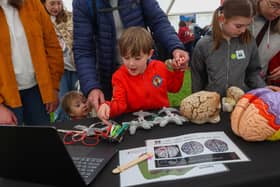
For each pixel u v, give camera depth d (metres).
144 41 1.16
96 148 0.96
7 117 1.41
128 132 1.05
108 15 1.34
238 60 1.46
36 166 0.78
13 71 1.43
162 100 1.32
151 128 1.07
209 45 1.49
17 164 0.80
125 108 1.25
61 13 2.32
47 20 1.59
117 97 1.23
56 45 1.66
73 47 1.41
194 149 0.88
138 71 1.23
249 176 0.74
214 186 0.72
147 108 1.30
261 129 0.88
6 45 1.39
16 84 1.45
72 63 2.36
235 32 1.34
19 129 0.71
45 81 1.54
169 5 4.42
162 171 0.79
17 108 1.52
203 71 1.58
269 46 1.55
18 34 1.43
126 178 0.78
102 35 1.37
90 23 1.37
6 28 1.38
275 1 1.37
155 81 1.29
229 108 1.17
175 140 0.95
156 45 1.45
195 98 1.07
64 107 1.71
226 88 1.49
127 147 0.95
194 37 4.09
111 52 1.40
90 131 1.06
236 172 0.76
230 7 1.31
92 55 1.40
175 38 1.38
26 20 1.44
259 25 1.54
